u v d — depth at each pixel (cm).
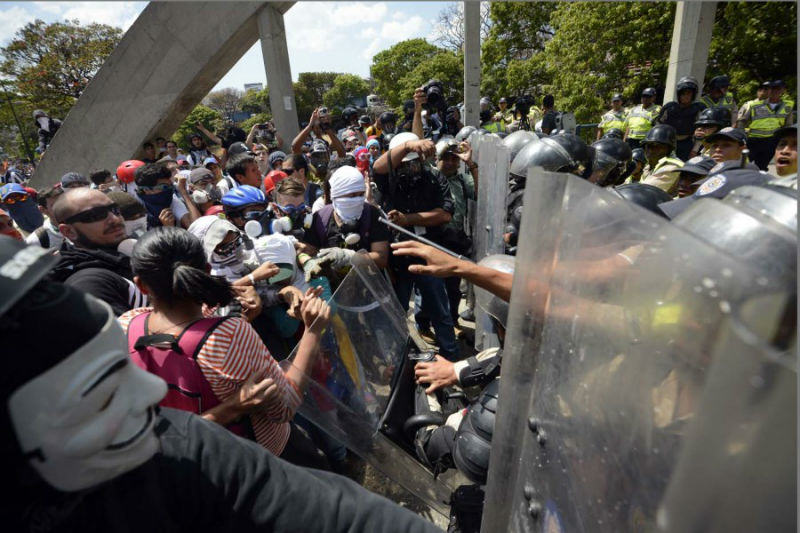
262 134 776
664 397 53
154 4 876
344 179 259
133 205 254
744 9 1200
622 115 802
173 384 129
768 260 44
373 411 163
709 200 57
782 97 697
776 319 42
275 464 75
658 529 56
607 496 63
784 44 1173
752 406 44
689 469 51
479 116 884
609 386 60
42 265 48
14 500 50
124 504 60
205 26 883
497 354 161
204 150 864
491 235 309
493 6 2373
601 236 59
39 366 47
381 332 184
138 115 954
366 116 958
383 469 153
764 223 47
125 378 55
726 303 45
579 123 1453
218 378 128
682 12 838
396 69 5666
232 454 72
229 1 865
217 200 417
